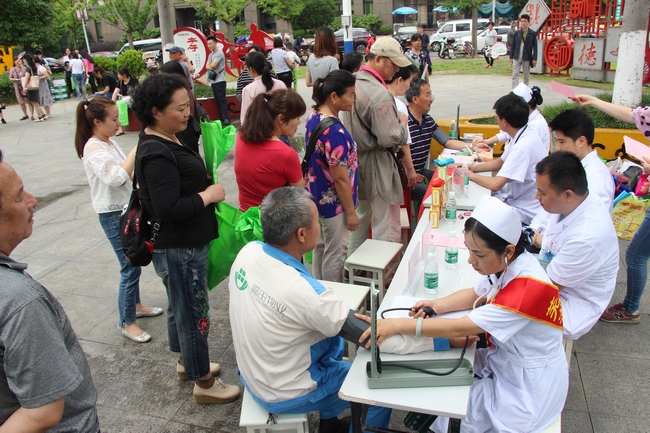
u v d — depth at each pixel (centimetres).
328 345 235
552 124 320
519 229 203
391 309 233
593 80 1312
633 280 357
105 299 441
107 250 541
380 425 243
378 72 405
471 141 596
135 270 368
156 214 253
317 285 211
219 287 454
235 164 341
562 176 251
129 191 347
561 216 274
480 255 206
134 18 2467
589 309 262
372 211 419
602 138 618
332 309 207
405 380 201
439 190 347
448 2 3612
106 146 341
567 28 1434
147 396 321
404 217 468
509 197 418
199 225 270
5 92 1750
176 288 276
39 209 673
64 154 959
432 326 211
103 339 382
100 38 3909
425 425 237
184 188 262
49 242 566
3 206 143
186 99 249
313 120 361
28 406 141
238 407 309
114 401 317
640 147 387
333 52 737
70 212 657
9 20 2092
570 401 300
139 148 253
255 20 3756
